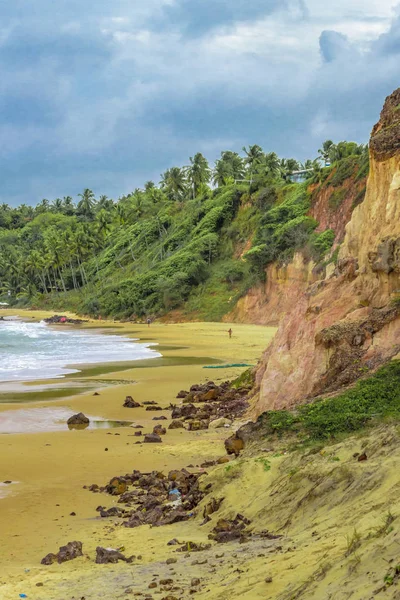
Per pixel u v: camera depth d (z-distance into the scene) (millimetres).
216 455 22812
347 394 21906
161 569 11664
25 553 14188
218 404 33094
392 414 17672
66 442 26250
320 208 100250
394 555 7352
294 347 29375
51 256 171000
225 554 11898
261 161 142750
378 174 32438
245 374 37219
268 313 98500
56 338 86438
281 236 100625
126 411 33469
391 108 36281
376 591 6727
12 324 121938
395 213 29625
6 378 46156
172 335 85625
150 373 47656
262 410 28391
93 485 19828
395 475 12000
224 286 114750
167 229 151625
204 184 159875
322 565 8242
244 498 15641
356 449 15000
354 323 26922
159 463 22469
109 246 170500
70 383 43375
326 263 89625
